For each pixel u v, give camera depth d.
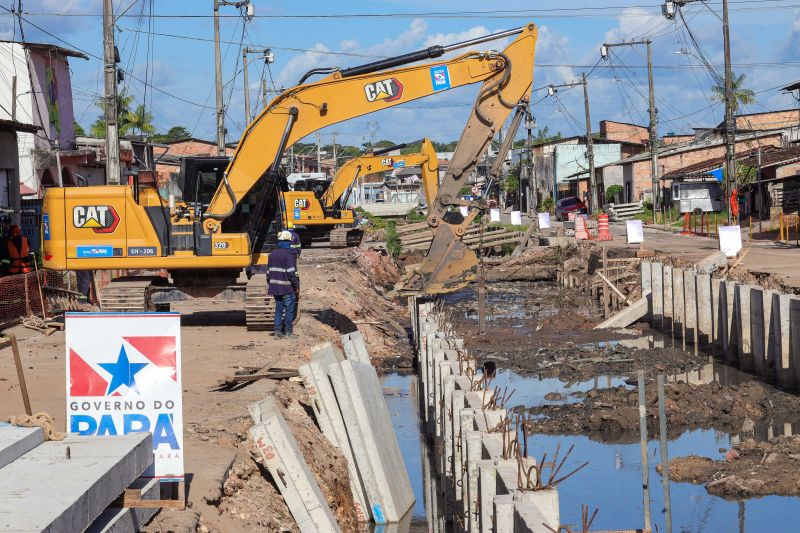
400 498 14.47
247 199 23.41
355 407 13.92
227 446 11.86
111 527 7.29
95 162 45.00
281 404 14.64
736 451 17.00
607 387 23.12
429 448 19.56
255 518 10.20
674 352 27.11
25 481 6.93
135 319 8.79
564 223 74.50
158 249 21.91
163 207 22.05
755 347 24.16
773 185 63.31
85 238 21.94
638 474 16.28
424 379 21.81
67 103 47.31
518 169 134.38
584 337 30.58
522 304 40.06
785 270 32.91
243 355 19.14
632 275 37.31
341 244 52.47
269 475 11.85
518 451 10.55
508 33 22.81
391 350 29.14
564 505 14.84
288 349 20.02
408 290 25.06
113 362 8.79
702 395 20.73
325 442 14.12
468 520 12.38
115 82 28.39
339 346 24.08
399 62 22.39
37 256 26.98
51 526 6.05
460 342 19.91
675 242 51.03
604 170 97.38
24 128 29.98
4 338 21.36
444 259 24.17
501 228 63.44
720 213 72.69
